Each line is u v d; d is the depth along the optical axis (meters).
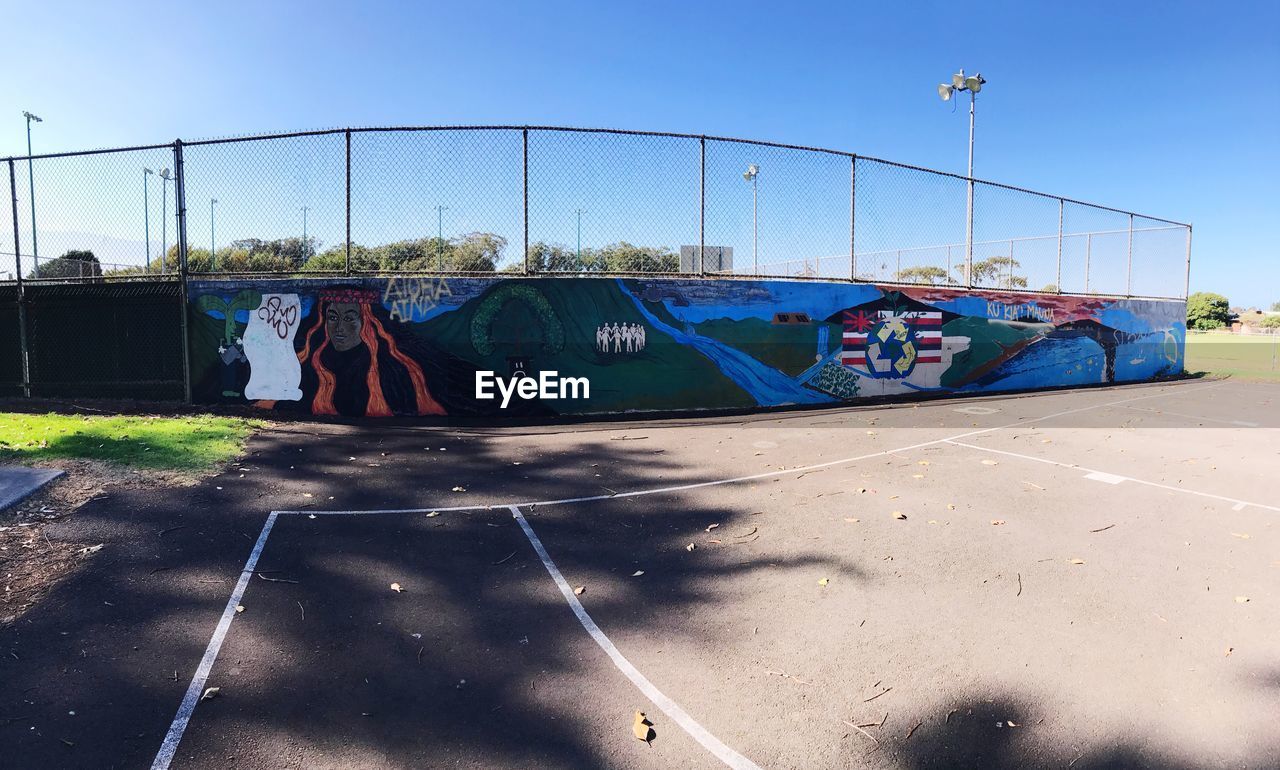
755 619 4.24
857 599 4.54
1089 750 3.00
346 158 11.72
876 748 3.01
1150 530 6.03
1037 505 6.77
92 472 6.96
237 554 5.11
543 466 8.27
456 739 3.04
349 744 2.99
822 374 14.48
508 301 12.05
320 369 11.74
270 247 11.91
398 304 11.76
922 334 16.06
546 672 3.61
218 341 11.87
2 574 4.58
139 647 3.75
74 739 2.97
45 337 12.41
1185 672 3.65
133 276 12.02
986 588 4.73
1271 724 3.19
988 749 3.00
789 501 6.83
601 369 12.49
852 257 14.73
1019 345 18.33
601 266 12.50
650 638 3.98
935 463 8.64
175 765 2.83
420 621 4.15
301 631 3.98
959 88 17.16
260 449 8.77
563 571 4.97
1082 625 4.19
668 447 9.55
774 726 3.16
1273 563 5.25
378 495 6.81
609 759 2.92
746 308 13.48
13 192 12.45
